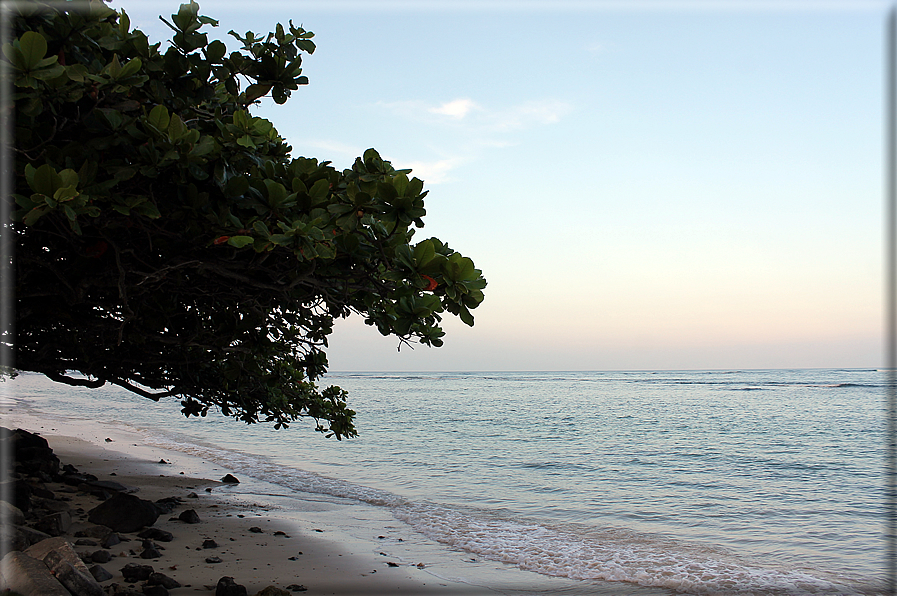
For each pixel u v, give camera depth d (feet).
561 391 245.65
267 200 12.10
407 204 11.41
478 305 11.61
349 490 42.32
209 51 14.12
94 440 64.80
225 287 16.62
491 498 42.11
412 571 22.25
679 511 39.50
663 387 270.46
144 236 13.69
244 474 47.03
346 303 14.24
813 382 298.15
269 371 28.58
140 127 11.40
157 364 25.16
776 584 23.94
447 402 175.32
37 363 22.53
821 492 47.16
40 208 9.10
